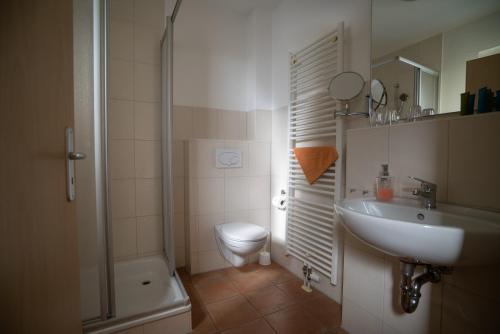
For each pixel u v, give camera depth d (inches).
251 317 61.3
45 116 24.2
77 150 45.8
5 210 18.5
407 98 50.1
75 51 44.8
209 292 72.7
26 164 21.2
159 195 80.8
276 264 91.7
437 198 40.1
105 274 47.5
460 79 41.7
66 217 29.1
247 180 91.5
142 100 77.7
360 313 53.2
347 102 60.6
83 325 46.8
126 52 75.5
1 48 17.8
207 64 91.3
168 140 67.1
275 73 92.8
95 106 44.3
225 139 93.8
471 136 35.8
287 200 83.1
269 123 95.2
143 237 79.2
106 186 46.2
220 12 92.8
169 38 64.4
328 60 68.0
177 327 54.1
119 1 74.5
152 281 72.0
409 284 37.3
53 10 25.5
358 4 60.6
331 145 68.4
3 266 18.2
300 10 79.8
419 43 47.8
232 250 72.7
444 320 39.4
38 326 22.9
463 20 41.4
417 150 42.8
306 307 65.2
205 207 85.0
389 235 29.4
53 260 26.0
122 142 75.6
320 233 69.6
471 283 36.1
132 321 50.3
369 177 51.6
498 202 33.1
